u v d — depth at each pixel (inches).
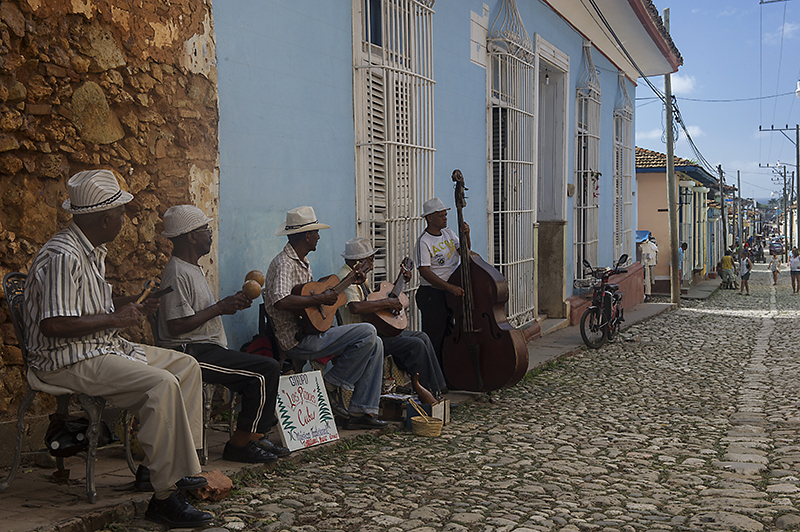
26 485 151.3
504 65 417.7
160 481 135.5
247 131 222.2
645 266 841.5
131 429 167.2
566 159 511.5
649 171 951.0
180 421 136.2
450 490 167.8
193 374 150.3
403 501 157.9
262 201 229.1
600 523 145.8
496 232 415.2
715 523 145.3
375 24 300.7
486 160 400.8
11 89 161.2
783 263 2111.2
